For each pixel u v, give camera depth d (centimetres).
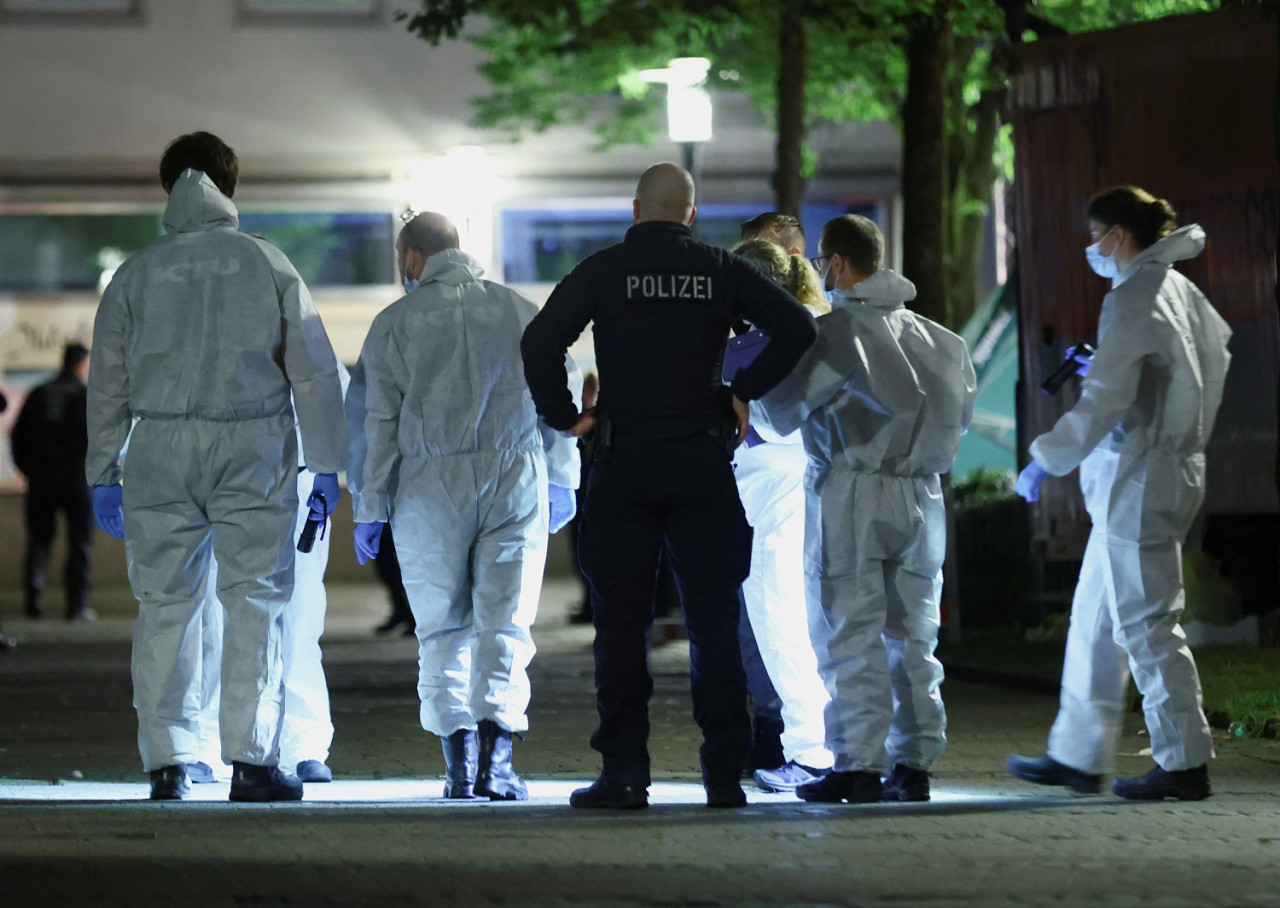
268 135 7812
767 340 2173
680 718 3122
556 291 2000
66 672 3962
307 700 2314
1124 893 1548
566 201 7888
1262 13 3269
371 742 2791
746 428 2019
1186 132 3812
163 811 1995
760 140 7894
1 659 4288
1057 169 3938
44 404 5656
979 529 4356
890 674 2120
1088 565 2139
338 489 2155
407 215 2203
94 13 7775
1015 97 3984
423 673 2195
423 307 2150
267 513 2111
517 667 2162
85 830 1858
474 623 2175
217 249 2103
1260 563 3762
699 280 1995
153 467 2095
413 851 1736
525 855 1716
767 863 1680
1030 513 4025
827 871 1641
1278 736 2686
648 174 2025
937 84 4306
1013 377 4841
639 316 1986
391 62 7812
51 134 7762
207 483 2100
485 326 2158
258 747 2095
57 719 3100
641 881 1595
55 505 5666
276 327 2100
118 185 7775
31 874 1620
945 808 2022
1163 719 2095
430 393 2144
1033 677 3469
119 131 7781
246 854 1720
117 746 2738
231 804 2067
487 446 2153
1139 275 2106
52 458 5647
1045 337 3956
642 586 2014
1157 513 2091
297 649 2300
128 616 5769
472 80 7812
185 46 7775
